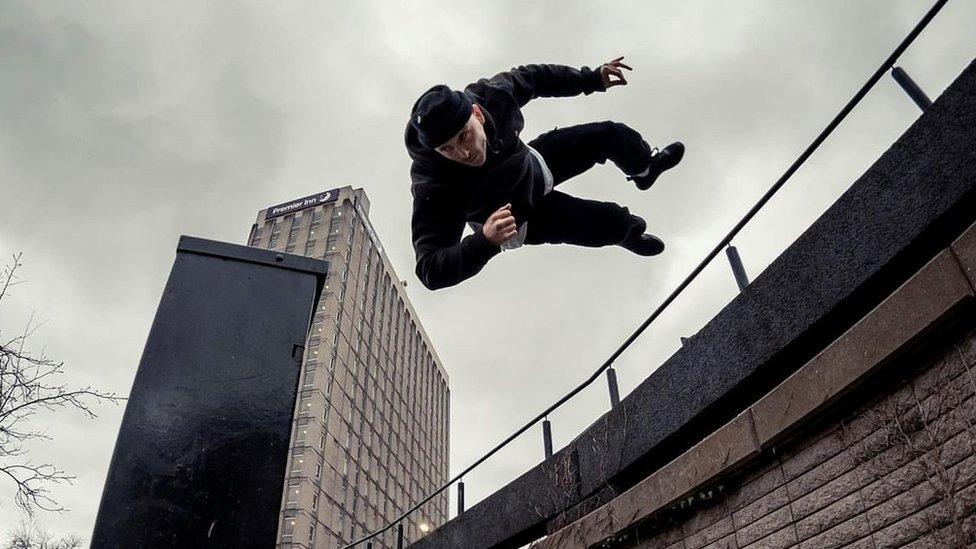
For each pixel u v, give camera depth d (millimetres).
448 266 2559
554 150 3016
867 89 3029
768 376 3592
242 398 1207
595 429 4898
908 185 2795
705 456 3746
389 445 73438
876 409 2926
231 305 1310
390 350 79750
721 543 3668
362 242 76188
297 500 50344
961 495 2500
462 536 6117
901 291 2730
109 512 1043
